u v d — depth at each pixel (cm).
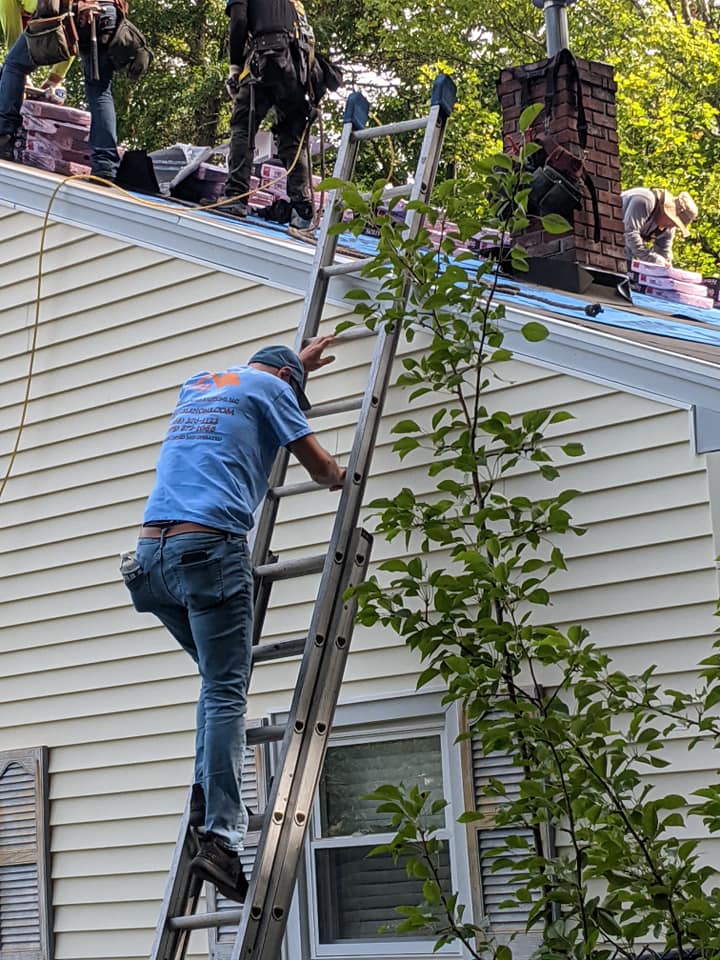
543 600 434
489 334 469
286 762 435
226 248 632
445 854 545
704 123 2303
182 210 684
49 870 652
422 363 469
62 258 695
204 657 428
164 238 656
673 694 405
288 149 806
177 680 628
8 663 684
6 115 879
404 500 459
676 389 500
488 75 2319
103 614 656
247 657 434
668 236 1176
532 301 636
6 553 691
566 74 848
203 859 415
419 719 558
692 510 494
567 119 845
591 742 406
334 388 584
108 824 639
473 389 549
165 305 652
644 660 498
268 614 598
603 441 516
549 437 528
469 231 457
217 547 428
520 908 518
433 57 2325
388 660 563
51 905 649
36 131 929
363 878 564
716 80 2303
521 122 460
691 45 2303
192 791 438
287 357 483
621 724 503
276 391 456
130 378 661
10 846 666
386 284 470
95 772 647
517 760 419
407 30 2292
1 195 723
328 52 2348
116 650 649
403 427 474
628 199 1148
